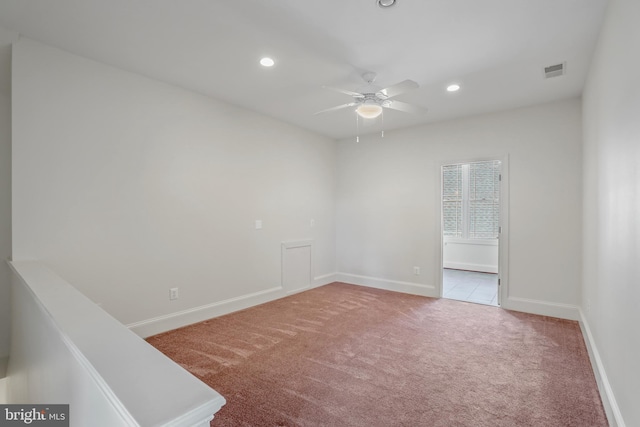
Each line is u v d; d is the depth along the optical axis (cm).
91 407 94
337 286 540
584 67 291
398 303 439
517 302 407
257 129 429
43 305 142
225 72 306
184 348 292
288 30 235
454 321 367
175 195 339
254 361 268
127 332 112
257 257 431
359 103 300
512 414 199
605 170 226
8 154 309
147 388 77
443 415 198
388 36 242
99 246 285
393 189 512
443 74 307
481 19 220
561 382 236
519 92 352
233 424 189
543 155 389
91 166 280
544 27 229
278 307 419
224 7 207
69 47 260
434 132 471
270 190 450
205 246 368
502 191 416
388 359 273
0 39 230
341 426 188
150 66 294
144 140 315
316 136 534
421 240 484
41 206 254
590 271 296
